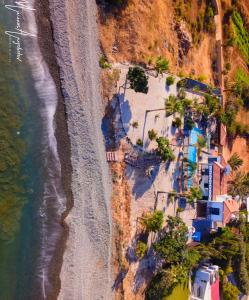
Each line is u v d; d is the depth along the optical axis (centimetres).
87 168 3684
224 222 4719
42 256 3428
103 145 3788
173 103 4250
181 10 4647
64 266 3503
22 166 3409
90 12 3709
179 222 4216
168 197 4334
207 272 4625
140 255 3897
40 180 3494
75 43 3644
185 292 4456
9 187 3325
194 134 4744
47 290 3403
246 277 5316
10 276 3262
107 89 3825
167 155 4106
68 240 3559
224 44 5566
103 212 3719
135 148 4028
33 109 3491
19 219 3362
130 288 3872
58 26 3575
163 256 4034
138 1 4084
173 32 4556
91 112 3709
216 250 4747
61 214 3553
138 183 4044
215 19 5334
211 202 4716
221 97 5309
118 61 3938
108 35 3866
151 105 4191
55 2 3550
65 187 3600
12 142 3362
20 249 3341
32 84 3494
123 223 3850
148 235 4094
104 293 3650
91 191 3688
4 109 3331
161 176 4272
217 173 4866
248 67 6338
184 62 4731
